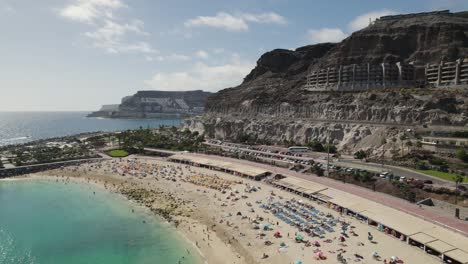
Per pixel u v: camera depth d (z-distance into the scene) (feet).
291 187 400.47
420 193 339.98
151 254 279.08
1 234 326.24
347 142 600.80
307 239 274.98
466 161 402.93
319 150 609.01
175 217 351.46
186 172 526.98
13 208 399.03
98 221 353.10
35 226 344.28
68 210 388.57
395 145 495.82
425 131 503.61
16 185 501.56
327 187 385.91
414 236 253.44
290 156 554.46
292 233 289.12
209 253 273.54
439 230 259.60
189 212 361.51
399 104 598.34
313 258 245.65
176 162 607.37
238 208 357.61
